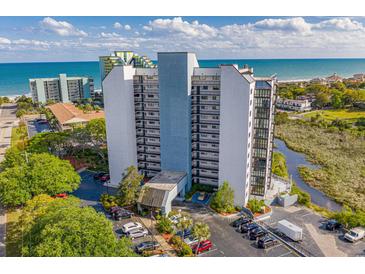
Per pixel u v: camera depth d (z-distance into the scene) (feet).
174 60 197.36
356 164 290.15
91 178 254.88
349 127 406.82
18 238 161.58
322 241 161.68
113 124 225.56
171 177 207.92
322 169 284.61
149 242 156.56
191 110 210.79
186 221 154.81
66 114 428.56
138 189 199.93
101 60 538.47
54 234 116.16
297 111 558.15
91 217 126.52
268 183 218.59
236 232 170.71
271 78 200.03
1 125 474.49
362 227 167.53
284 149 357.61
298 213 194.59
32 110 598.34
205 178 223.30
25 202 178.91
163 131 215.31
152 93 224.53
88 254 114.42
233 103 185.68
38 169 190.49
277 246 156.87
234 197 200.75
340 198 223.71
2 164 227.81
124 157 229.45
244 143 188.85
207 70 203.82
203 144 217.97
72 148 314.55
